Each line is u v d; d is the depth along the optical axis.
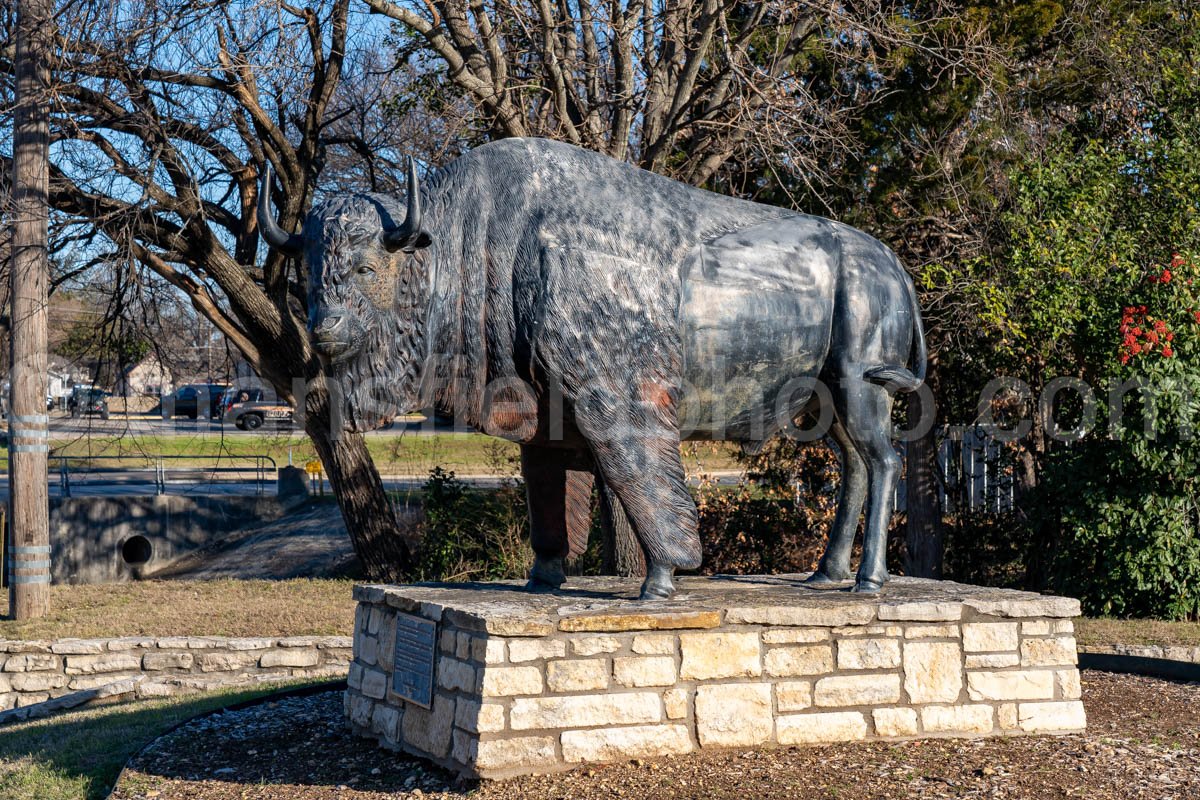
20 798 5.91
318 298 5.56
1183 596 10.78
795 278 6.22
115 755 6.60
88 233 12.91
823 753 5.55
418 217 5.47
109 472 24.84
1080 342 11.50
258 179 13.95
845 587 6.55
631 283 5.81
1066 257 11.46
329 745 6.29
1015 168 12.41
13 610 11.83
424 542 14.45
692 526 5.89
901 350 6.47
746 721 5.59
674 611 5.52
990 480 14.31
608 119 12.16
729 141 11.34
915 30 12.20
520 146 6.02
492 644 5.23
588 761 5.34
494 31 10.57
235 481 23.31
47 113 11.93
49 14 11.59
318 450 14.54
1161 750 5.68
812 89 13.25
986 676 5.93
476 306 5.79
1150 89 12.75
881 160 13.04
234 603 12.51
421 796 5.19
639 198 6.08
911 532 13.45
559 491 6.52
